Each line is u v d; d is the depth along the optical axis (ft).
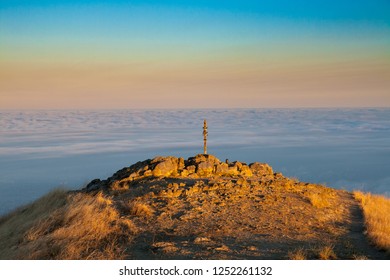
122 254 33.65
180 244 36.22
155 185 53.72
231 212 45.78
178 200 48.65
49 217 42.65
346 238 40.32
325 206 52.75
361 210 55.01
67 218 41.57
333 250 35.99
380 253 36.35
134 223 41.55
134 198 49.34
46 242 36.35
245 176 62.54
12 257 33.96
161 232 39.29
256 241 37.40
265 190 55.26
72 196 53.78
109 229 39.24
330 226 44.52
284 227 42.16
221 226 41.19
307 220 45.44
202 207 46.57
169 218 43.14
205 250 34.73
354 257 33.86
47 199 56.39
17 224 47.80
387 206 60.39
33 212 52.80
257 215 45.37
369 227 43.98
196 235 38.55
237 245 36.24
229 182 55.93
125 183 56.44
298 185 60.70
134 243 36.52
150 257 33.32
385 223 46.52
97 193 53.98
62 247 34.76
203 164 61.05
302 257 32.91
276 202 50.44
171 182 55.26
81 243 36.06
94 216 41.57
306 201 53.21
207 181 56.75
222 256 33.42
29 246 35.55
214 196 50.65
